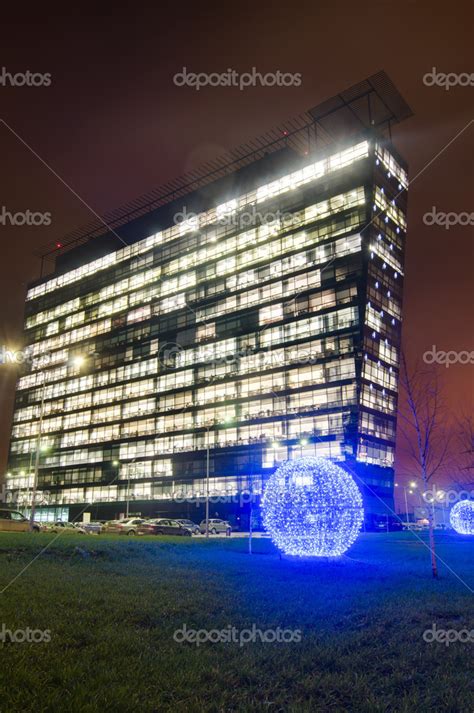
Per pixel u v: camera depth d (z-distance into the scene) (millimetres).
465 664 6711
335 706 5461
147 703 5184
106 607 9102
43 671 5891
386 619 8812
